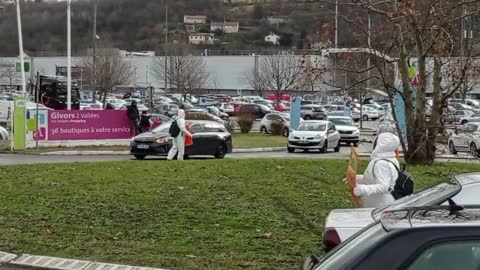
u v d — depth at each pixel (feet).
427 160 56.34
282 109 230.68
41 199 40.63
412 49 59.67
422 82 54.54
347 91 65.98
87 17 295.69
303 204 37.99
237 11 355.77
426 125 55.36
